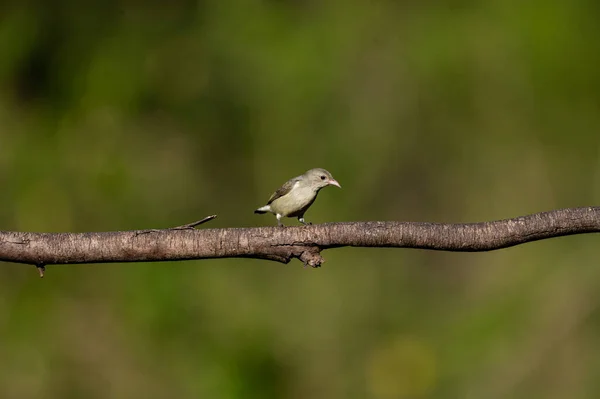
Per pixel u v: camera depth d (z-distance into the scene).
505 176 16.28
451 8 17.62
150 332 13.82
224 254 6.33
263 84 17.33
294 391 13.33
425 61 17.11
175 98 17.83
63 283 14.22
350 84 17.08
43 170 16.66
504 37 17.03
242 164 17.08
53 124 17.62
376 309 14.44
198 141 17.38
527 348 13.54
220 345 13.66
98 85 17.83
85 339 13.76
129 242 6.24
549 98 16.64
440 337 14.30
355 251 14.77
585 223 6.32
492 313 14.26
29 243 6.18
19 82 18.02
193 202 16.86
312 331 13.92
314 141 16.77
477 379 13.42
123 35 18.41
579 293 13.79
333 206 16.02
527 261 14.62
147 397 13.30
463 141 16.70
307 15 18.17
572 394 13.02
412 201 16.47
